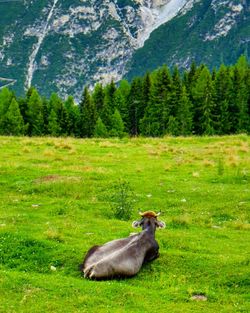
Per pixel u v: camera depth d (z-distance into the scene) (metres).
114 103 117.69
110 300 15.20
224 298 15.57
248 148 46.91
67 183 31.17
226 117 107.38
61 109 115.31
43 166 36.91
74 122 118.62
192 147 50.84
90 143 52.12
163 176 34.56
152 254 18.25
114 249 17.75
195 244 20.39
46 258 18.47
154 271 17.64
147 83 118.38
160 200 28.38
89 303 14.90
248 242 21.09
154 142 56.06
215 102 108.12
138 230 22.12
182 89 105.94
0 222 22.73
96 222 23.62
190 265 17.98
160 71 112.62
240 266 17.69
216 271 17.44
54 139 55.56
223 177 33.84
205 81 106.62
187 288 16.22
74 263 18.12
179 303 15.17
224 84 108.50
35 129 115.69
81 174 34.06
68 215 24.86
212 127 106.19
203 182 33.09
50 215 24.95
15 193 30.02
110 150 46.81
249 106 108.44
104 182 31.78
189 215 25.55
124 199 25.80
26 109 120.06
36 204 27.14
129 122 118.75
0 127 112.38
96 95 125.75
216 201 28.25
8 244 19.36
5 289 15.73
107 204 27.31
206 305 15.08
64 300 15.09
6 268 17.92
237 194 29.09
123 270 16.80
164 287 16.42
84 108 118.06
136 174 35.09
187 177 34.56
